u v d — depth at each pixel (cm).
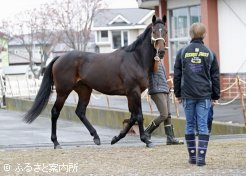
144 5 3170
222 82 2633
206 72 993
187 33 2855
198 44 1000
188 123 1027
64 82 1357
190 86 995
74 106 2552
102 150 1253
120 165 1058
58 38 6638
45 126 2336
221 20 2661
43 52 6725
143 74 1291
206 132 1012
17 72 7600
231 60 2639
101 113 2347
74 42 6412
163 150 1230
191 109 1012
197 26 1002
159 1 2994
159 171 990
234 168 1000
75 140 1814
